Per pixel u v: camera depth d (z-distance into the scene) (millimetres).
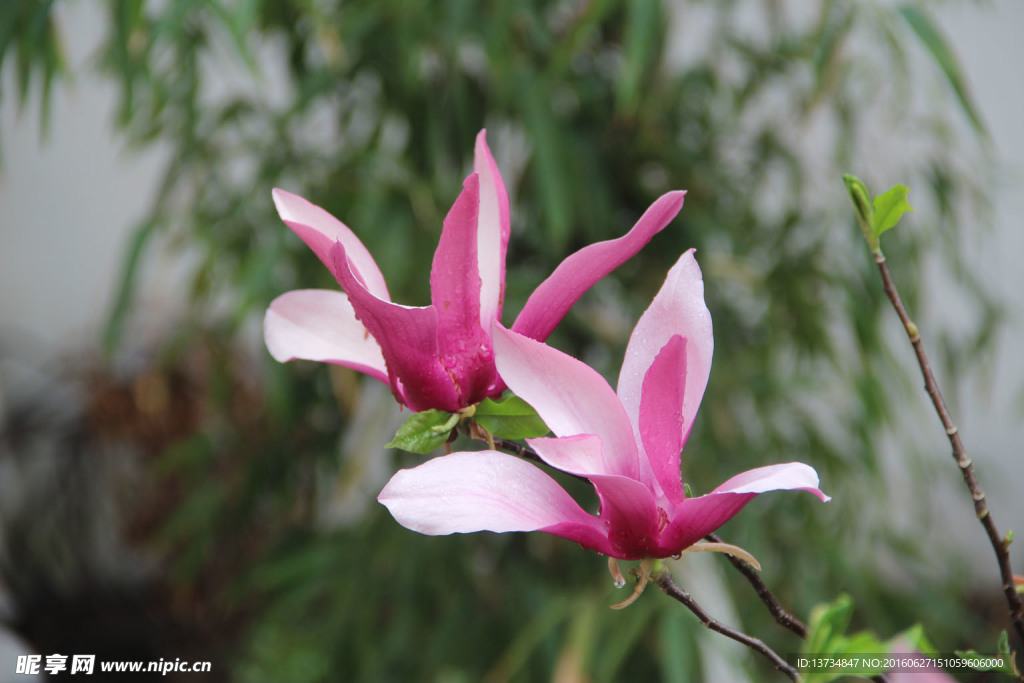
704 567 1852
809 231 2283
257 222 2131
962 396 3367
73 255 3559
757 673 1854
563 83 2039
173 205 2287
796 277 2148
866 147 2365
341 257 920
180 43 2023
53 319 3543
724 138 2338
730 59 2344
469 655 2043
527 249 2117
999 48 3191
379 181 1960
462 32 1824
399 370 952
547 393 929
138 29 1665
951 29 3203
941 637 2293
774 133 2320
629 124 2078
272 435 2357
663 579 941
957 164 2727
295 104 1955
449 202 1955
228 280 2309
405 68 1841
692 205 2162
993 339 2410
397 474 915
